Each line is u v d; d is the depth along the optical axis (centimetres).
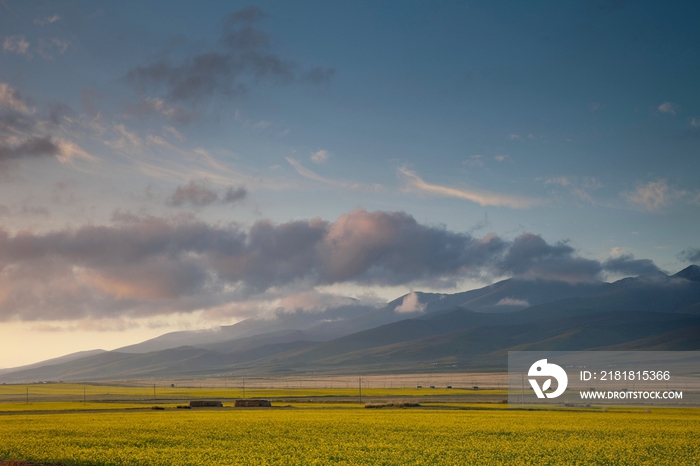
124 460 3759
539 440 4922
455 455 4112
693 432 5566
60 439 4816
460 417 7250
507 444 4666
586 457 4075
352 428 5806
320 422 6462
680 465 3800
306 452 4175
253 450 4262
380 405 9969
